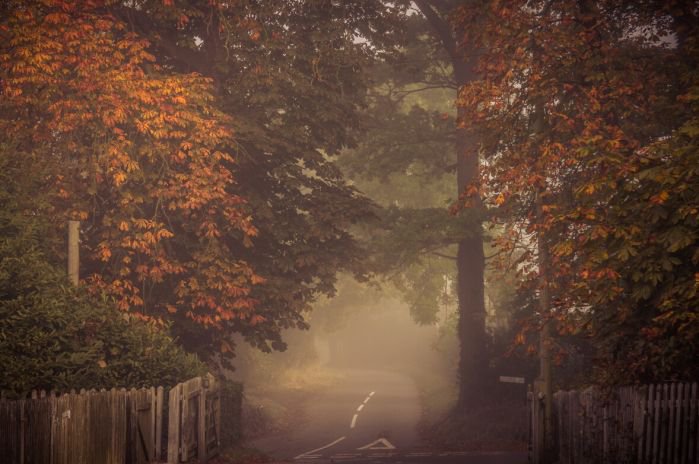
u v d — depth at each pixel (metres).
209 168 46.66
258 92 53.97
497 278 41.97
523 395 69.81
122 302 44.59
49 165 43.53
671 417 29.50
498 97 43.09
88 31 44.84
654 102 41.78
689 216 26.27
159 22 55.06
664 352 30.70
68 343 33.53
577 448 35.75
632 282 30.88
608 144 30.27
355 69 59.41
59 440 28.33
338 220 54.56
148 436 35.84
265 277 53.31
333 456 52.41
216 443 44.94
